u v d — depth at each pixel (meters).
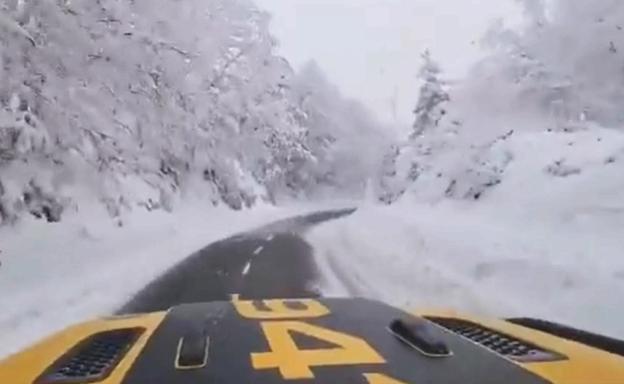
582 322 6.59
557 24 21.64
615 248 9.87
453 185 25.62
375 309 2.65
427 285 9.52
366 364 1.66
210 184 32.91
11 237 12.74
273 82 36.72
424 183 32.12
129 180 21.92
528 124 24.00
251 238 20.33
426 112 45.56
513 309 7.46
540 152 20.97
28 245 12.55
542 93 23.25
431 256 12.48
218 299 8.98
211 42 24.92
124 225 18.23
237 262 13.32
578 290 7.62
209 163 31.53
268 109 36.78
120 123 16.44
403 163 44.91
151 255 14.56
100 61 14.72
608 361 1.80
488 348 1.88
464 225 17.23
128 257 13.83
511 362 1.72
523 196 18.09
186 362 1.67
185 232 21.59
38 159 14.61
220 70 30.95
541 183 18.31
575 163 18.27
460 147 25.25
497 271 9.57
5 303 8.43
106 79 15.01
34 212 14.49
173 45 19.02
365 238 18.88
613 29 19.92
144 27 17.56
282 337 1.99
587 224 12.77
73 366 1.82
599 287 7.46
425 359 1.72
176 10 19.95
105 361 1.86
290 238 20.31
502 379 1.56
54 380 1.63
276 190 58.59
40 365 1.83
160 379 1.54
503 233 14.11
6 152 13.20
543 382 1.55
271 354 1.76
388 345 1.88
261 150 36.88
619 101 20.98
